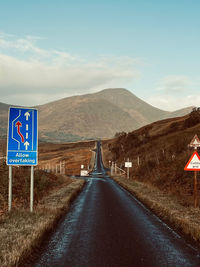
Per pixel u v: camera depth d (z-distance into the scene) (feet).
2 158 53.93
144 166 105.70
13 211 29.91
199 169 35.06
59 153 597.11
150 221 28.78
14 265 15.14
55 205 37.45
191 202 37.29
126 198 49.60
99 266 15.69
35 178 52.90
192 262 16.38
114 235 22.82
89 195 55.36
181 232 23.88
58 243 20.54
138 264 15.99
